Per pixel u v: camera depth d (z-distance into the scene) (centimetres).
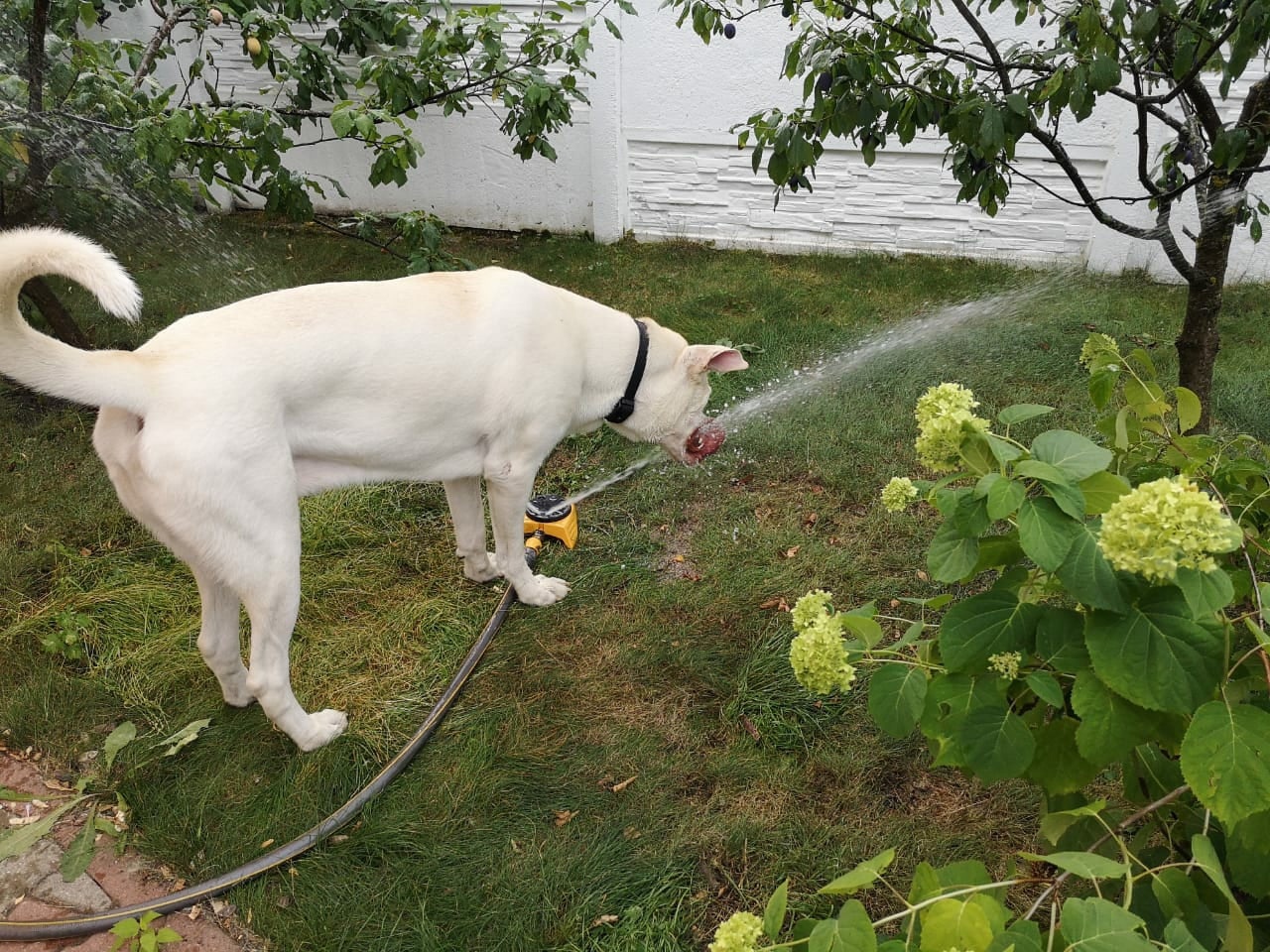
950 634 139
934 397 144
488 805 243
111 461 221
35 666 287
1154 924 128
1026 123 248
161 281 573
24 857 229
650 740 263
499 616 310
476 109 686
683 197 688
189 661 289
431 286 261
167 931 207
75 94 405
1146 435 202
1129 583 123
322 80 520
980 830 232
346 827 238
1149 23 226
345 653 297
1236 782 110
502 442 277
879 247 668
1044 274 621
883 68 272
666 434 329
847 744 258
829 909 213
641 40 639
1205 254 284
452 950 208
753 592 319
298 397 231
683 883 222
